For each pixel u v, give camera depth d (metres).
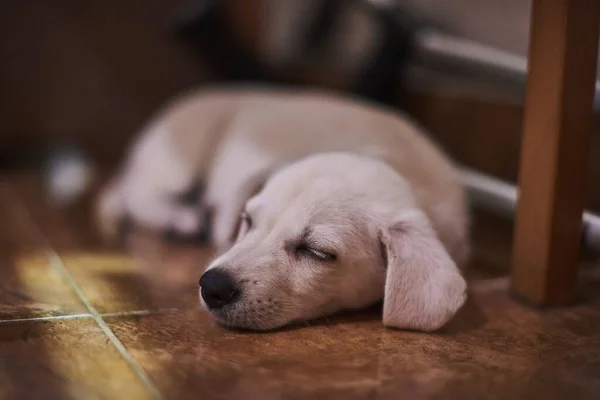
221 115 0.96
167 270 0.79
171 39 1.30
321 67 1.22
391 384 0.59
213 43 1.21
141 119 1.32
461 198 0.82
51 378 0.56
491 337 0.66
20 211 0.98
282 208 0.69
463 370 0.61
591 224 0.72
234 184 0.87
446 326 0.68
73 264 0.79
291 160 0.82
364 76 1.08
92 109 1.29
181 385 0.57
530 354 0.64
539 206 0.70
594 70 0.68
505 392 0.59
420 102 1.08
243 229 0.72
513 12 0.93
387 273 0.66
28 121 1.26
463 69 0.97
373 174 0.72
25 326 0.63
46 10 1.24
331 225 0.67
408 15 1.05
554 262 0.71
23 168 1.20
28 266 0.77
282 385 0.58
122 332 0.63
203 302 0.66
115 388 0.56
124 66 1.30
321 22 1.18
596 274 0.79
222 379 0.58
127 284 0.74
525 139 0.71
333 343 0.64
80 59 1.27
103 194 1.04
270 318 0.66
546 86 0.68
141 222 0.96
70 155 1.26
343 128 0.86
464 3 1.00
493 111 0.97
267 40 1.26
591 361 0.63
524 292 0.72
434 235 0.68
